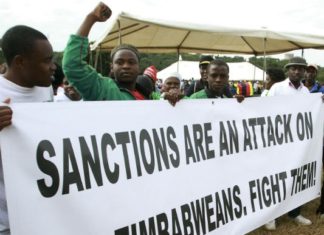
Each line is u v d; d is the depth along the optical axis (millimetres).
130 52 2730
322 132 3949
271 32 7297
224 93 4273
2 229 1838
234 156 2980
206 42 10500
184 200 2533
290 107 3561
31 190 1799
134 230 2215
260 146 3230
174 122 2539
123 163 2195
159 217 2357
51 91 2375
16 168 1757
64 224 1906
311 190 3867
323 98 3912
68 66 2320
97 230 2041
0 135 1714
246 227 3006
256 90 20828
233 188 2936
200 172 2676
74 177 1961
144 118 2354
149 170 2332
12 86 1850
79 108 2008
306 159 3750
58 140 1914
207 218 2682
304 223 4469
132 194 2221
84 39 2316
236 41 10391
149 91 3311
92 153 2051
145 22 6273
